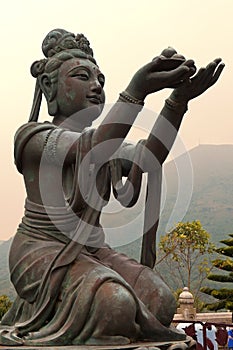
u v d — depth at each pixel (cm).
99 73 461
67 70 448
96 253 422
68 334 350
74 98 444
